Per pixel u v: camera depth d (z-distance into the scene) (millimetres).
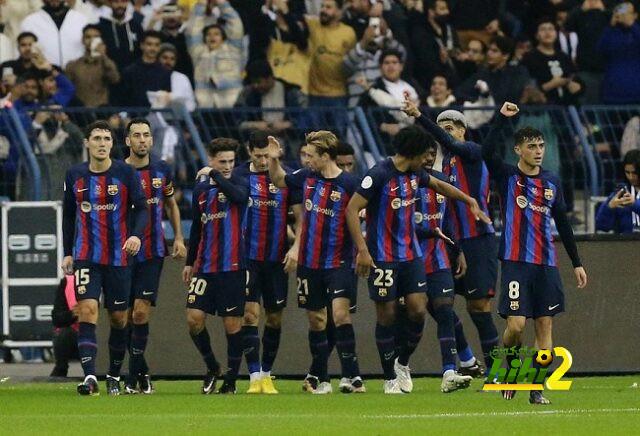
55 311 51062
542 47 68875
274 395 42156
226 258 42312
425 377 50812
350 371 42688
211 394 42906
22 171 56625
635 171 48906
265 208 43531
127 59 66375
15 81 63406
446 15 70250
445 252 42531
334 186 41875
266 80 66000
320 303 42688
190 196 57219
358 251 40188
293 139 58000
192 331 42906
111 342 42875
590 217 57688
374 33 67000
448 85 68562
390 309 41219
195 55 66562
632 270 50656
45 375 52125
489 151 38406
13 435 29109
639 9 72188
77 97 64875
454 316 44938
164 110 57125
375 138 58000
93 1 67375
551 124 58500
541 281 38094
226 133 58219
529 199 38062
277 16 67062
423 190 42656
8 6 66500
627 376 50656
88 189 41625
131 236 41406
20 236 56812
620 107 58719
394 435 28406
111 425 31375
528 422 31375
